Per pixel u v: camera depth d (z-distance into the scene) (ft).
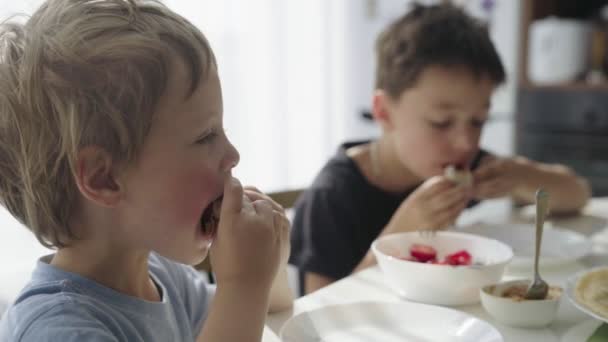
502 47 9.62
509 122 9.53
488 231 3.69
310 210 4.38
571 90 8.55
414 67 4.18
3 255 5.16
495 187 4.34
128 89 1.85
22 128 1.87
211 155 2.03
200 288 2.78
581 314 2.47
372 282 2.90
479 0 9.50
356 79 9.55
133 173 1.92
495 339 2.07
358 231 4.37
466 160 4.29
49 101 1.83
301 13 8.59
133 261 2.22
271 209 2.23
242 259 2.06
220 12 7.50
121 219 2.00
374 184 4.59
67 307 1.89
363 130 9.73
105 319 1.98
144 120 1.88
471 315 2.33
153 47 1.89
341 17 9.20
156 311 2.24
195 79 1.95
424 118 4.18
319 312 2.35
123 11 1.95
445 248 3.05
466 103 4.13
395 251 3.00
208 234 2.19
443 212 3.67
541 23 8.97
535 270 2.47
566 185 4.58
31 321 1.83
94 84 1.83
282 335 2.09
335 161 4.69
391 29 4.80
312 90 8.83
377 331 2.27
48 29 1.88
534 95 8.95
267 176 8.21
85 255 2.08
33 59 1.83
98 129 1.84
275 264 2.13
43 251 5.30
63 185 1.93
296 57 8.57
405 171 4.56
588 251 3.25
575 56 8.78
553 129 8.82
